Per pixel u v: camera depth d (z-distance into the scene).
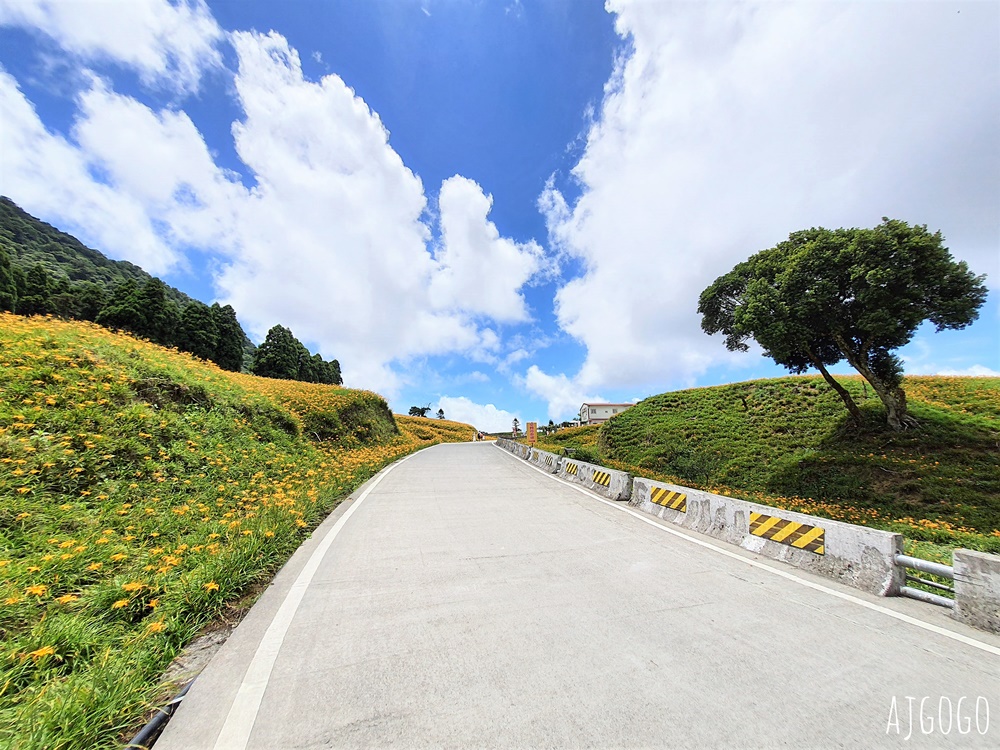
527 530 5.88
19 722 2.07
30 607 3.07
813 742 1.93
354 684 2.37
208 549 4.31
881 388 15.77
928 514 11.61
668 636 2.94
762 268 16.03
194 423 8.42
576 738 1.95
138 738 1.97
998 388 17.88
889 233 12.76
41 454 5.23
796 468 16.27
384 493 8.66
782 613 3.33
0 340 7.27
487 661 2.61
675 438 23.59
